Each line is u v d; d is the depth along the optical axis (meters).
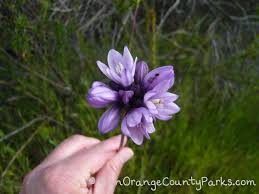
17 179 0.22
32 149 0.23
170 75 0.14
